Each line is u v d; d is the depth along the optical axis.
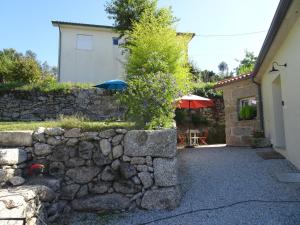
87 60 20.89
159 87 6.03
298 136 6.55
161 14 13.98
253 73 10.00
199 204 5.20
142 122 5.87
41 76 20.84
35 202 4.22
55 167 5.48
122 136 5.52
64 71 20.45
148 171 5.30
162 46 10.90
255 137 10.13
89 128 5.71
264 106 10.18
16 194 4.00
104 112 14.63
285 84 7.40
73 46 20.81
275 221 4.35
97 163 5.46
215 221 4.52
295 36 6.27
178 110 15.70
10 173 4.86
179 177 6.67
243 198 5.32
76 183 5.40
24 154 5.35
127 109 6.34
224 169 7.14
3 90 14.66
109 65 21.12
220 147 11.22
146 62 10.52
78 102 14.78
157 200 5.12
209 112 16.12
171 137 5.38
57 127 5.76
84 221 4.84
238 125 11.35
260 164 7.34
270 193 5.46
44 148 5.55
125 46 13.38
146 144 5.38
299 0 5.13
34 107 14.61
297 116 6.51
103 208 5.15
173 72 10.50
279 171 6.67
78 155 5.53
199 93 16.02
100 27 20.95
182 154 9.53
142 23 12.69
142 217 4.85
